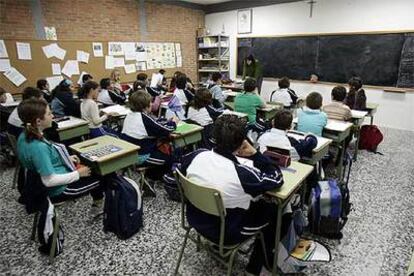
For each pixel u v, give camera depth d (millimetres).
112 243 2131
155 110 3648
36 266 1912
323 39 5891
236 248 1524
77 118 3434
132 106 2598
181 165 1593
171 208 2600
